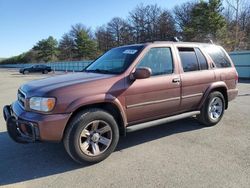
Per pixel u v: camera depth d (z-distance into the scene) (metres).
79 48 76.94
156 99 4.77
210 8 39.78
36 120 3.77
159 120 4.96
